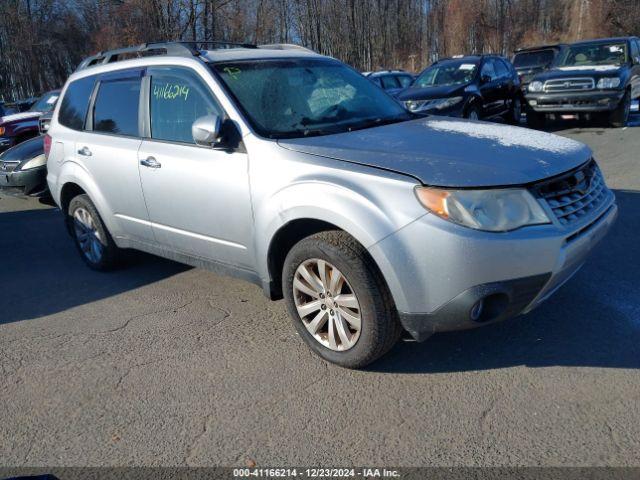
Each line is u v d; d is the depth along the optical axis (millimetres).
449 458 2729
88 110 5340
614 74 11391
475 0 41656
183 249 4504
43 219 8219
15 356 4027
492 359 3537
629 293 4254
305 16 31141
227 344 3986
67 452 2979
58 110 5863
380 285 3213
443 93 11242
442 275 2990
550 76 12094
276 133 3887
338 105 4387
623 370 3314
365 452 2816
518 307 3123
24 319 4680
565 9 45938
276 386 3428
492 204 2979
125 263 5648
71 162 5395
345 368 3549
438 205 2986
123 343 4113
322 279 3445
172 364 3770
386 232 3082
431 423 2988
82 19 37500
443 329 3135
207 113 4137
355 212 3172
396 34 41344
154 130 4574
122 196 4863
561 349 3582
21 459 2947
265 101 4102
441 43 42500
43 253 6566
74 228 5781
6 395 3541
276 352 3824
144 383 3564
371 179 3203
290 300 3676
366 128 4070
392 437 2906
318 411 3162
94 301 4945
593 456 2668
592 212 3410
